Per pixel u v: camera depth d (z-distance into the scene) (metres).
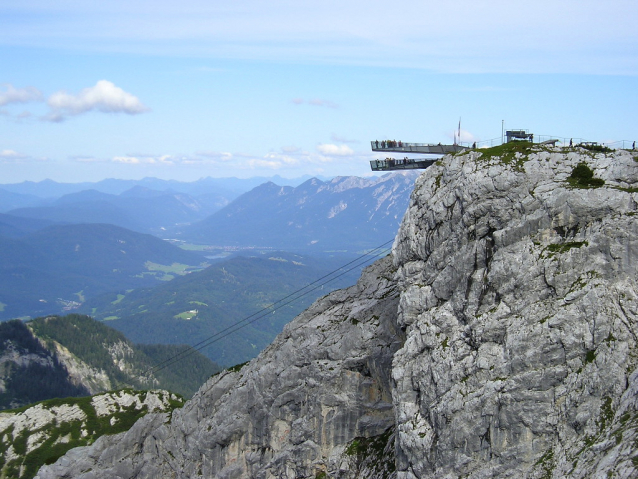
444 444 63.59
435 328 69.00
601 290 59.59
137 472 128.25
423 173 78.12
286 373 97.50
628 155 64.88
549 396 58.88
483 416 61.59
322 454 91.06
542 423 58.53
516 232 65.69
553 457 56.62
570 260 61.72
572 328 59.41
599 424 55.03
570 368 58.75
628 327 57.53
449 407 63.97
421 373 68.75
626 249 60.31
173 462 120.06
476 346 64.75
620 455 50.28
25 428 187.00
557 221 64.25
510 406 60.09
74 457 134.25
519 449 59.12
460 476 62.28
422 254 74.44
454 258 69.38
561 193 64.31
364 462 85.19
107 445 135.50
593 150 71.25
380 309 92.12
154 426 132.12
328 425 91.00
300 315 105.81
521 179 67.56
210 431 108.44
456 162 73.81
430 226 73.62
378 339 89.25
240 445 105.06
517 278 63.81
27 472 170.50
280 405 98.00
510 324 62.62
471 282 67.38
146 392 198.12
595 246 61.31
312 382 93.50
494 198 68.44
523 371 60.56
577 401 57.03
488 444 61.34
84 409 190.75
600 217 62.50
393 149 92.19
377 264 103.88
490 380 62.25
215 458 107.81
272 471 96.88
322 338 95.38
